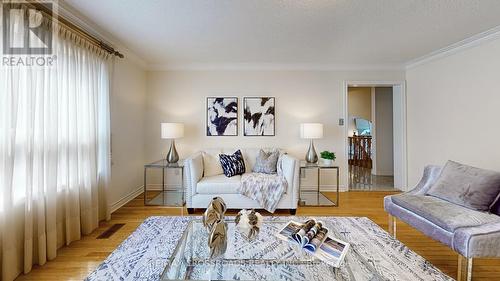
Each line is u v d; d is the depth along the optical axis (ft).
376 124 19.62
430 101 12.28
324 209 10.85
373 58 12.72
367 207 11.14
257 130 13.92
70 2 7.00
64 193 7.31
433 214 6.31
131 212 10.39
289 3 7.16
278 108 13.98
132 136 12.41
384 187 15.19
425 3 7.18
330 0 7.00
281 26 8.75
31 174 6.04
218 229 5.50
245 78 13.93
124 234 8.21
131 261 6.42
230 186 10.12
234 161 11.44
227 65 13.78
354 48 11.14
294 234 5.74
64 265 6.33
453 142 10.98
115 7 7.33
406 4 7.23
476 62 9.91
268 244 6.41
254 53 11.87
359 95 23.95
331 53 11.87
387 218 9.75
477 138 9.91
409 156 13.87
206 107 13.93
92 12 7.64
